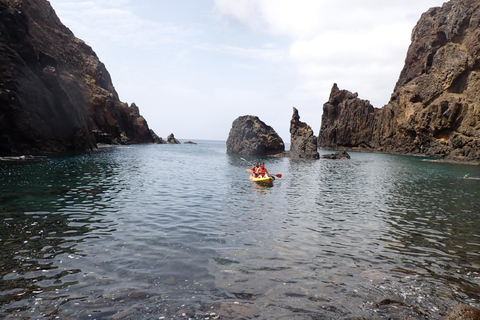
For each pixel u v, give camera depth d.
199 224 10.00
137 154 45.34
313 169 33.75
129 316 4.65
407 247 8.55
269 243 8.39
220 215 11.35
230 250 7.71
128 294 5.31
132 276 6.02
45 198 12.78
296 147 55.53
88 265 6.45
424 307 5.32
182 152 60.22
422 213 13.09
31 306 4.82
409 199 16.52
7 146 30.89
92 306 4.89
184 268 6.51
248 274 6.36
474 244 8.95
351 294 5.70
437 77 66.69
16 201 12.02
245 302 5.23
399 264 7.28
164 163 33.66
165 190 16.39
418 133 69.38
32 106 33.88
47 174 19.53
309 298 5.48
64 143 39.44
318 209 13.23
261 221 10.75
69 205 11.77
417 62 88.12
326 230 9.98
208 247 7.86
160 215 10.96
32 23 54.62
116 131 75.31
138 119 96.81
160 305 5.00
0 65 30.67
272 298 5.42
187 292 5.48
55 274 5.97
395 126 81.56
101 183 17.47
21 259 6.61
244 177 23.69
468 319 4.50
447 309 5.28
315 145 53.56
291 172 30.02
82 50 80.75
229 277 6.16
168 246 7.81
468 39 61.88
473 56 59.75
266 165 37.75
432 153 65.19
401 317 4.97
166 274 6.18
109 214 10.77
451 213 13.20
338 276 6.47
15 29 34.50
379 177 27.31
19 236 8.07
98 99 69.12
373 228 10.46
